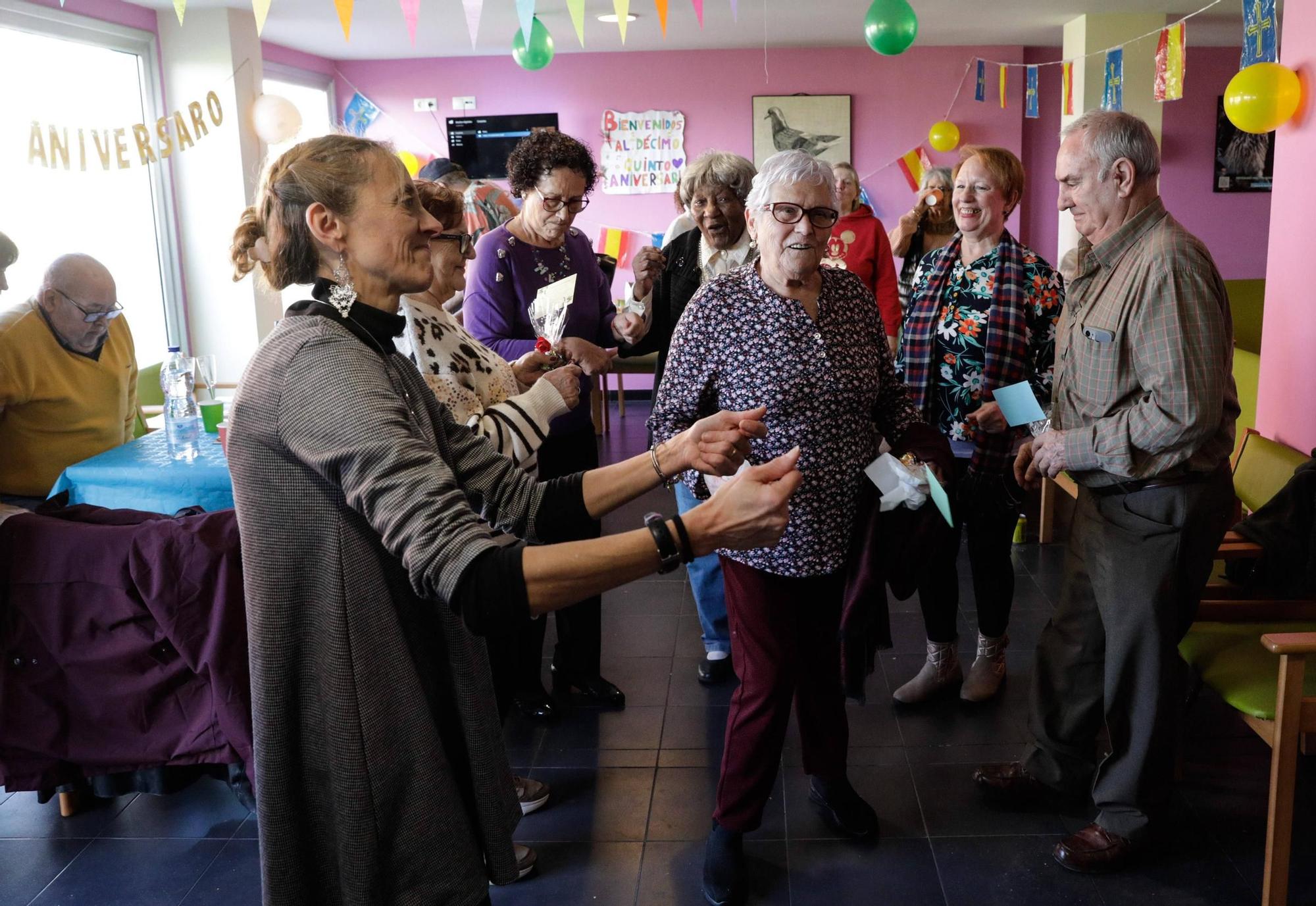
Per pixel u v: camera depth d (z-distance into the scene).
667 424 2.21
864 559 2.09
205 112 6.18
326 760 1.20
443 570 1.03
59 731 2.34
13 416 3.03
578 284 2.87
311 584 1.18
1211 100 8.62
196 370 3.61
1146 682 2.15
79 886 2.34
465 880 1.25
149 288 6.23
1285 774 2.00
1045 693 2.46
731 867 2.21
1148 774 2.20
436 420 1.32
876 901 2.20
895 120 8.32
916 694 3.02
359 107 8.41
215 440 3.20
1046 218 8.79
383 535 1.07
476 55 8.27
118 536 2.24
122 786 2.42
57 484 2.93
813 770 2.39
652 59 8.28
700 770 2.73
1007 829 2.43
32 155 4.14
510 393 2.29
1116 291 2.09
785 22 7.00
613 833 2.47
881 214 8.48
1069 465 2.15
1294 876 2.22
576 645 3.10
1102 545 2.19
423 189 2.14
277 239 1.22
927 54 8.21
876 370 2.18
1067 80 6.30
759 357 2.09
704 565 3.09
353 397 1.11
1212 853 2.31
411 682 1.21
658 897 2.24
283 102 6.15
